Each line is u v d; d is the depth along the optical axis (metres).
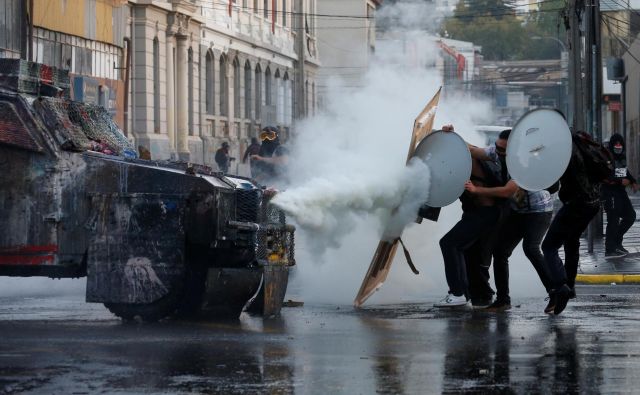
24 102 15.37
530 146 16.62
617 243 27.22
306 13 100.88
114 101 54.62
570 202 16.59
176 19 63.97
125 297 15.12
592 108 34.62
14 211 15.43
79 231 15.30
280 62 92.06
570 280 17.00
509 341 13.98
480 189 17.20
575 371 11.84
